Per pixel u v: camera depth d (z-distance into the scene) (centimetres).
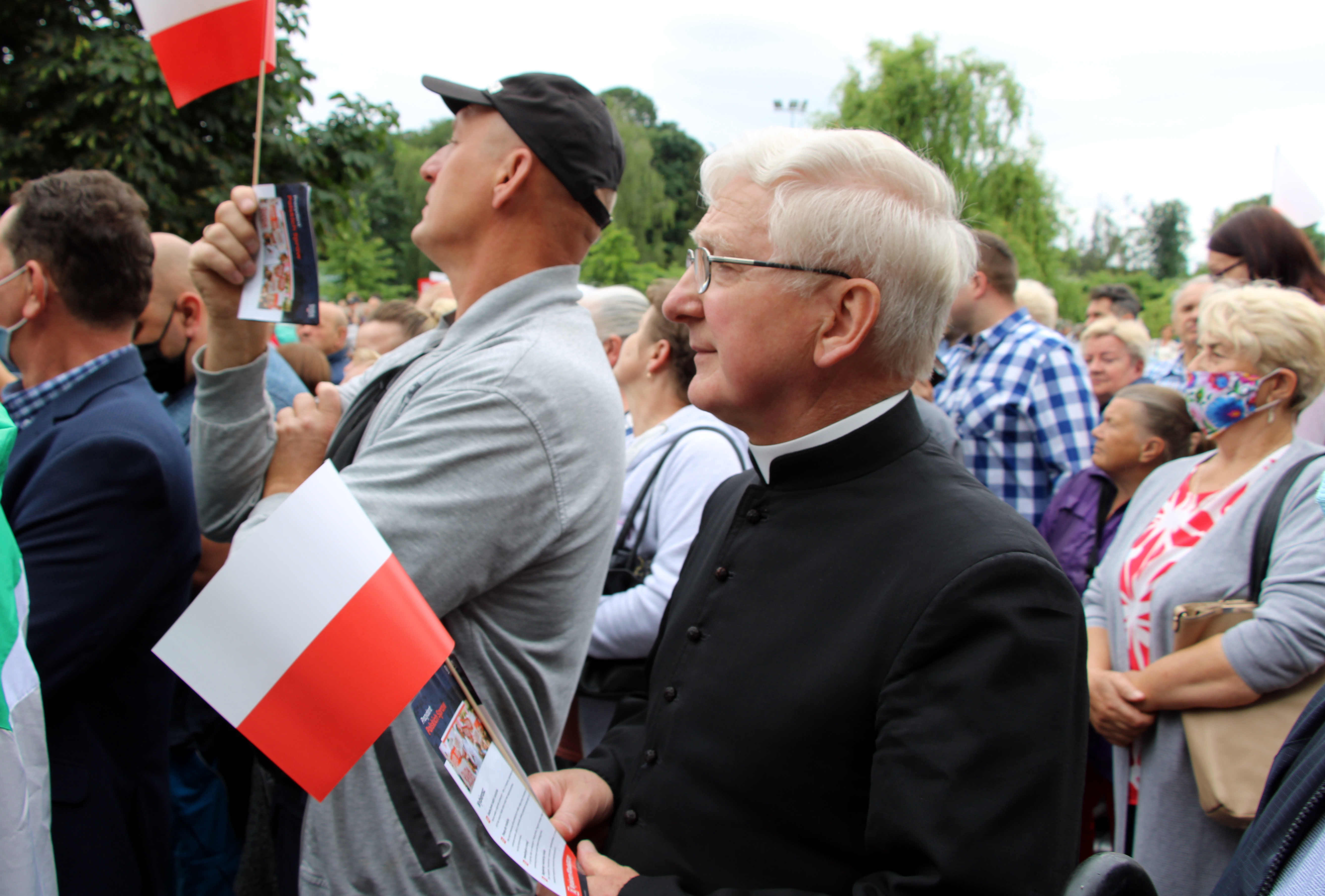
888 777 92
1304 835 98
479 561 132
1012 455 371
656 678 125
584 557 147
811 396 114
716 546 128
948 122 2309
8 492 170
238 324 175
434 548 128
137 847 173
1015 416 368
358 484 130
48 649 155
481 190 155
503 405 136
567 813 120
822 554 109
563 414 140
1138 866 96
